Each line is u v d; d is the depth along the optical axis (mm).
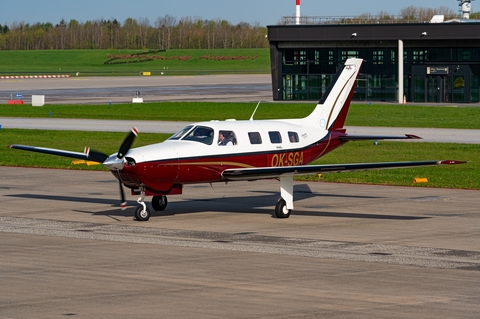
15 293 17406
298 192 37312
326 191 37656
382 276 19203
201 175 29062
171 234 25750
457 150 58594
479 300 16828
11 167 48938
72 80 192250
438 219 28844
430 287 18047
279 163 31188
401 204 33031
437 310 15992
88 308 16141
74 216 29781
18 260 21188
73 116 94562
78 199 34688
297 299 16891
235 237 25156
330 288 17922
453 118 88500
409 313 15766
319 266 20469
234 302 16625
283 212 29344
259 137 30672
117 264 20672
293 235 25547
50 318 15406
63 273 19516
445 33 108125
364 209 31641
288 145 31562
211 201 34094
